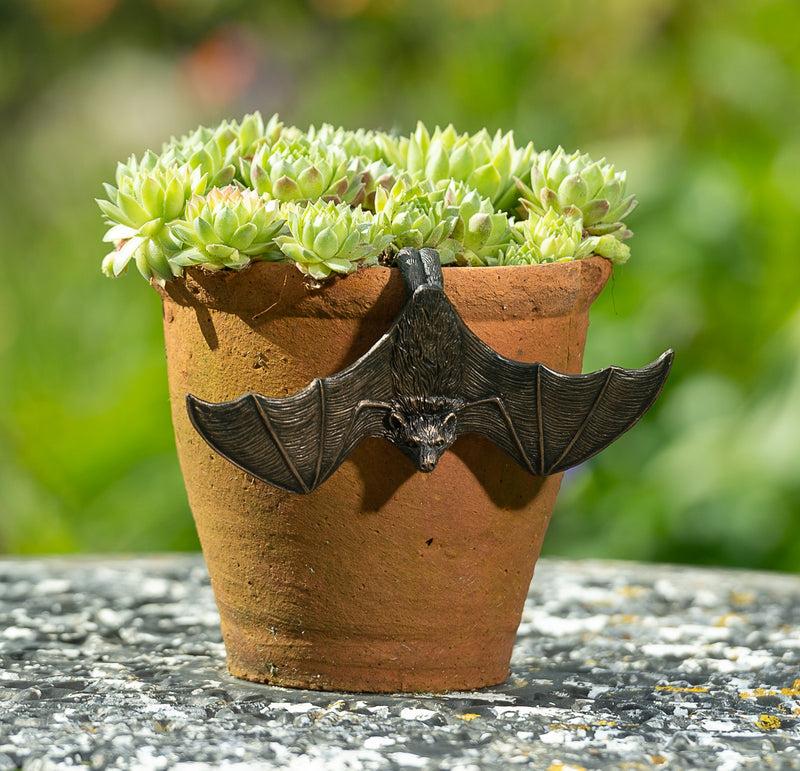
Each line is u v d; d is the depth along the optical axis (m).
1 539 1.54
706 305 1.49
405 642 0.77
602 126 1.73
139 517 1.52
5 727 0.73
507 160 0.80
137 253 0.76
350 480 0.75
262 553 0.77
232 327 0.75
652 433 1.46
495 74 1.79
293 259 0.74
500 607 0.78
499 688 0.78
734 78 1.64
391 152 0.81
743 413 1.41
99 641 0.84
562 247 0.76
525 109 1.76
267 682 0.78
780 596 0.93
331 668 0.77
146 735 0.72
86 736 0.72
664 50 1.69
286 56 1.91
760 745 0.73
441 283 0.74
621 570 0.98
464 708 0.75
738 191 1.50
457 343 0.74
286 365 0.75
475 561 0.77
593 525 1.42
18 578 0.95
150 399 1.55
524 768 0.71
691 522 1.35
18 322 1.75
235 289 0.75
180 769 0.70
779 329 1.46
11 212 2.08
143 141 2.20
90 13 1.90
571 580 0.95
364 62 1.90
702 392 1.46
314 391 0.73
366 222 0.74
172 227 0.74
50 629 0.86
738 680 0.79
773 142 1.63
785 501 1.33
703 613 0.89
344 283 0.74
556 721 0.74
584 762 0.71
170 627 0.86
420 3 1.83
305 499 0.75
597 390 0.76
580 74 1.72
